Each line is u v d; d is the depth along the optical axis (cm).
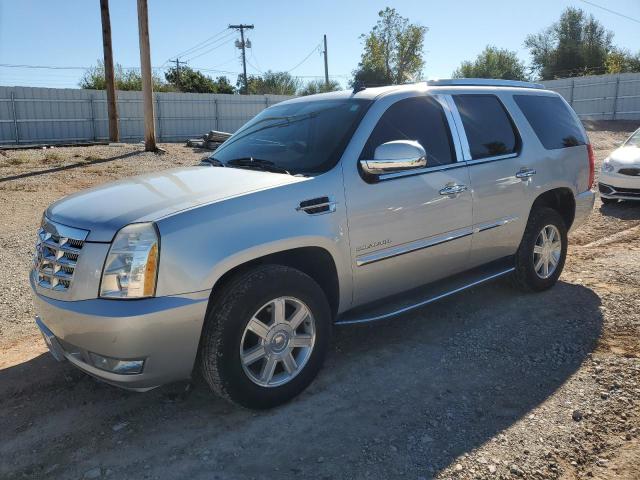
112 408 353
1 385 382
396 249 398
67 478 287
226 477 285
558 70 5662
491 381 376
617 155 1013
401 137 411
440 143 437
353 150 380
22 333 477
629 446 301
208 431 326
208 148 2298
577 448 300
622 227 841
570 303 512
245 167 400
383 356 417
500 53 5756
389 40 4844
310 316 352
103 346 293
